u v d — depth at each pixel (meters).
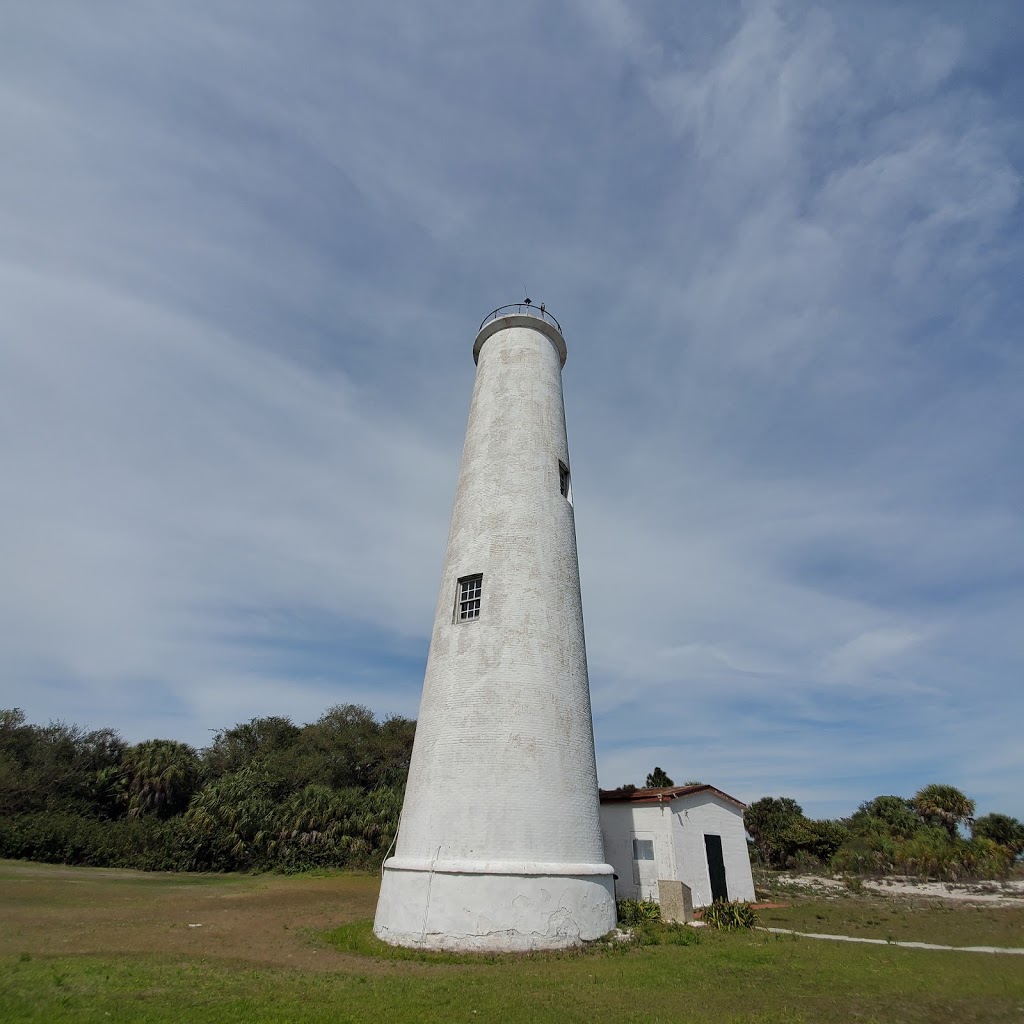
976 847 34.12
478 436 18.48
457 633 15.57
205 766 49.03
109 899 19.64
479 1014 8.41
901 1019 8.52
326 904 19.88
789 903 22.44
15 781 37.78
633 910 16.20
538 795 13.70
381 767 52.38
